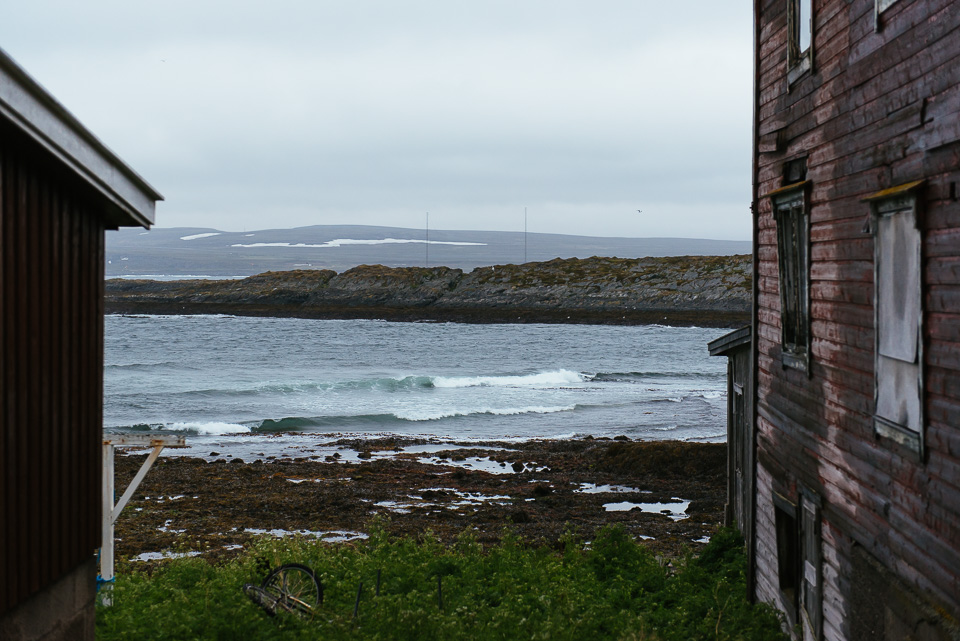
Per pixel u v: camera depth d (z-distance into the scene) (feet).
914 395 21.38
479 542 60.29
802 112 30.60
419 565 43.27
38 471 19.62
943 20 19.69
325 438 118.21
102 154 21.08
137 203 23.79
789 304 33.09
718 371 220.43
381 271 460.55
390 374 212.02
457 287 434.71
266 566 38.22
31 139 17.88
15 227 18.33
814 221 29.32
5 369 17.92
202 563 43.29
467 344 300.20
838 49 26.81
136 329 353.92
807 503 30.37
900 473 22.24
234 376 204.54
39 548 19.75
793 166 32.30
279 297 447.01
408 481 85.61
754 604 37.65
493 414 143.13
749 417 44.65
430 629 30.14
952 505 19.20
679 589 41.60
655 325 370.12
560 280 424.05
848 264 26.12
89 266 22.61
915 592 21.25
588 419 138.31
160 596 35.60
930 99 20.34
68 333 21.26
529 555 46.98
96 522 23.24
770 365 35.78
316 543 50.52
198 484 82.53
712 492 80.94
